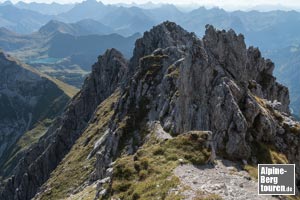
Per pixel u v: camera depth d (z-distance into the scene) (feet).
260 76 309.83
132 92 359.87
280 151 190.08
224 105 196.75
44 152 634.02
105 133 405.59
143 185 124.06
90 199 192.85
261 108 204.64
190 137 153.79
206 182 124.16
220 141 182.80
